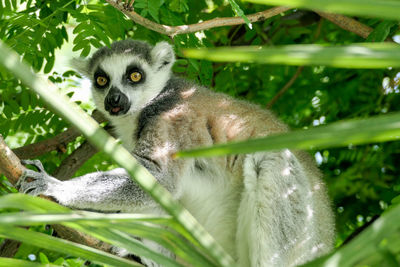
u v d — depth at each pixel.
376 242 1.88
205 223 6.54
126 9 5.59
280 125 6.75
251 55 1.72
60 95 2.27
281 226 5.87
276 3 1.65
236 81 9.06
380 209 8.15
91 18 6.23
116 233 2.68
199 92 6.85
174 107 6.62
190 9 7.71
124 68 7.19
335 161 8.65
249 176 6.11
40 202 2.60
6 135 6.91
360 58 1.69
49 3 6.91
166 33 5.80
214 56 1.76
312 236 6.14
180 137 6.33
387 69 7.80
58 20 6.49
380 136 1.61
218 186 6.52
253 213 5.92
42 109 6.94
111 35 6.70
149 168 6.00
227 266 2.38
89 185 5.64
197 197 6.53
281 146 1.69
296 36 8.88
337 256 1.92
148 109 7.05
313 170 6.83
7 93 7.12
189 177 6.40
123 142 7.20
